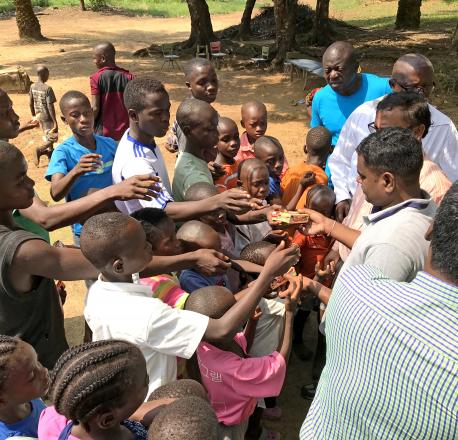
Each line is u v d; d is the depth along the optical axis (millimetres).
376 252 2289
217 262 2682
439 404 1431
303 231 3098
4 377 1874
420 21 25938
